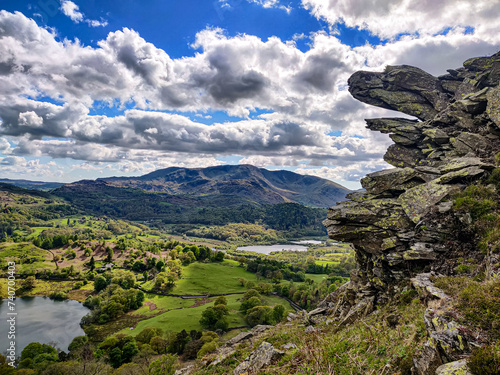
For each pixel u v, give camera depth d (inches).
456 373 269.4
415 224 879.1
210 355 957.2
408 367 361.4
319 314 1130.7
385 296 851.4
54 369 2209.6
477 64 1316.4
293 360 503.2
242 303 3887.8
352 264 6328.7
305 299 4040.4
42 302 4753.9
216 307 3506.4
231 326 3238.2
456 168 920.3
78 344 2992.1
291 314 1341.0
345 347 491.5
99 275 5664.4
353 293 1036.5
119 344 2807.6
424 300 547.8
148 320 3764.8
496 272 475.8
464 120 1128.2
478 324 325.1
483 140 1014.4
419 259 781.9
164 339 2878.9
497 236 585.9
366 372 387.9
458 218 756.6
